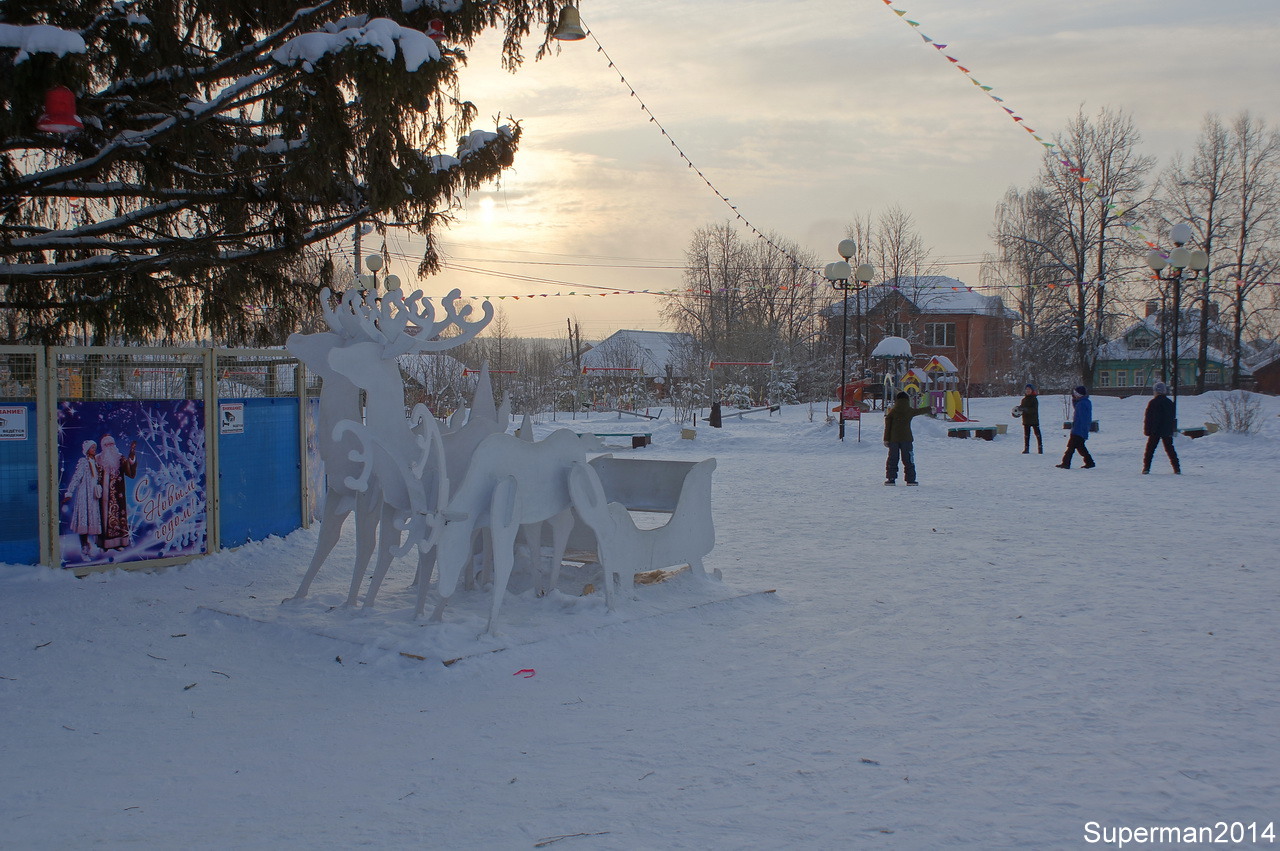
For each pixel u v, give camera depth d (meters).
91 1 8.38
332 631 6.64
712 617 7.34
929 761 4.41
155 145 9.02
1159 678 5.66
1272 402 36.19
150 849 3.56
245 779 4.27
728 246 65.00
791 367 53.97
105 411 9.16
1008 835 3.62
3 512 8.70
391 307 6.95
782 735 4.79
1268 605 7.53
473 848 3.56
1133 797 3.97
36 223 11.13
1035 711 5.10
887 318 62.06
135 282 11.12
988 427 28.91
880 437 28.02
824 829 3.70
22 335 11.95
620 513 7.48
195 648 6.53
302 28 9.27
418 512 6.72
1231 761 4.36
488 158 10.20
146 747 4.69
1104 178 46.59
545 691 5.55
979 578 8.79
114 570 9.09
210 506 9.87
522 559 8.42
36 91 6.93
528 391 44.34
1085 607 7.54
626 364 60.66
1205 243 46.91
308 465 11.30
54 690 5.61
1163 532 11.38
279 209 10.29
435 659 5.90
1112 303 48.59
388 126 8.78
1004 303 64.38
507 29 10.34
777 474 19.83
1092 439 27.27
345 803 4.00
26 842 3.63
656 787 4.14
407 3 9.51
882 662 6.10
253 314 12.20
